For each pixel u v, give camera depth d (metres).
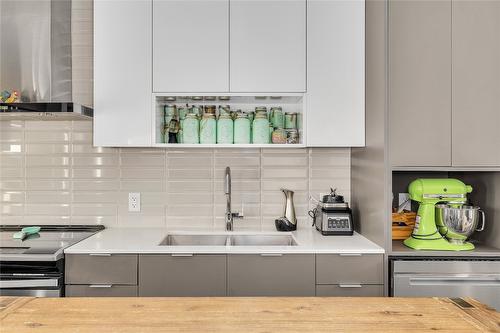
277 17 2.28
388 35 2.05
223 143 2.42
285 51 2.28
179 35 2.27
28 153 2.60
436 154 2.05
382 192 2.05
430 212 2.14
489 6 2.07
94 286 1.99
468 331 0.95
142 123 2.27
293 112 2.61
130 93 2.27
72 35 2.57
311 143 2.28
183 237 2.47
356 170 2.50
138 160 2.62
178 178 2.63
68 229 2.50
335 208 2.38
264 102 2.58
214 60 2.27
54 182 2.61
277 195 2.63
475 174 2.40
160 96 2.29
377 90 2.12
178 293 2.01
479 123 2.07
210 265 2.02
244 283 2.02
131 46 2.27
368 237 2.25
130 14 2.27
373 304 1.14
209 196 2.63
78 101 2.58
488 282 2.01
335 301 1.16
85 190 2.62
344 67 2.29
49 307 1.10
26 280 1.92
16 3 2.30
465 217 2.06
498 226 2.19
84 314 1.05
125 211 2.62
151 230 2.53
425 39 2.05
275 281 2.02
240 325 0.98
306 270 2.02
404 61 2.05
